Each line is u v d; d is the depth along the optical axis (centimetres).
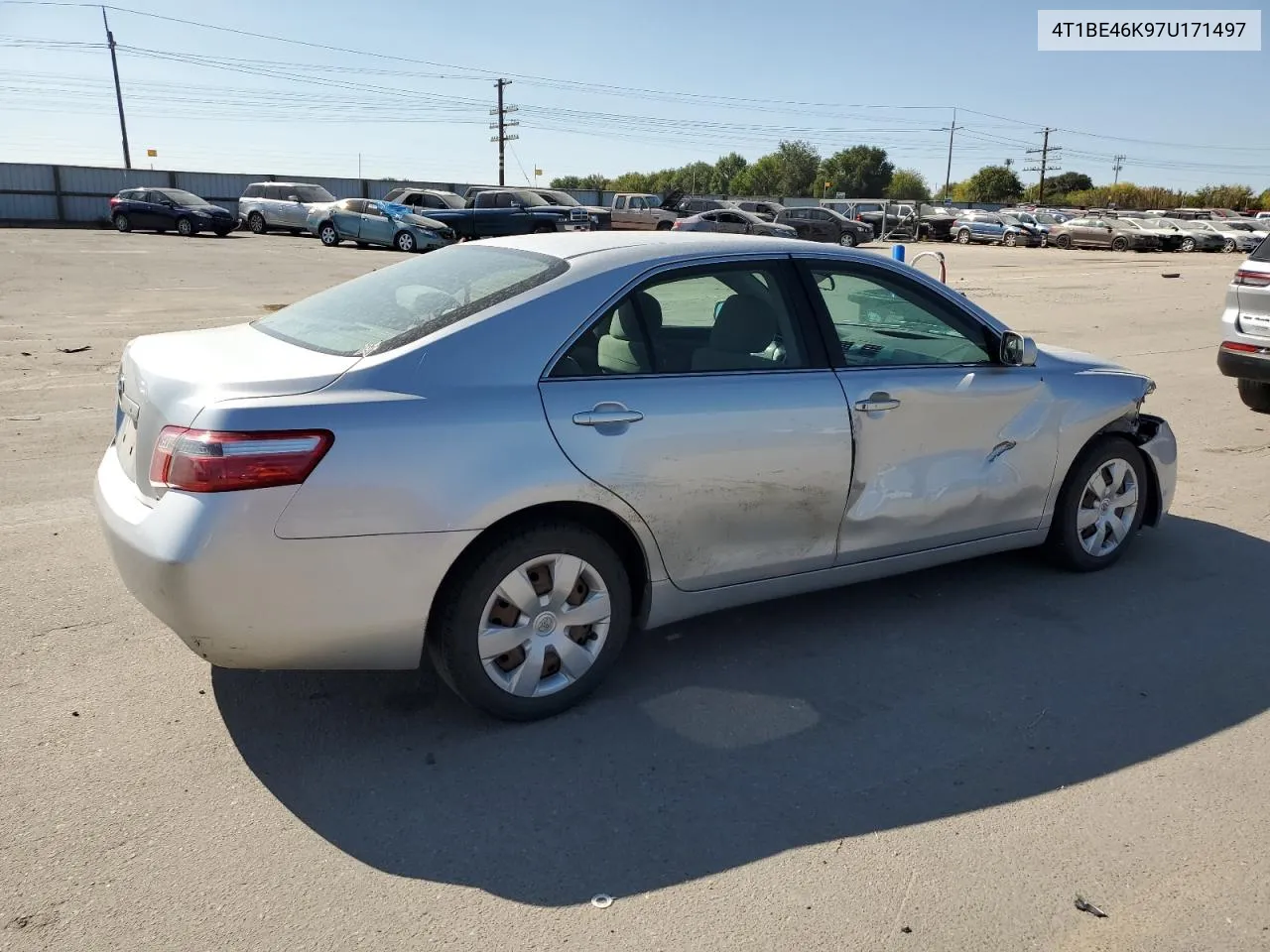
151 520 294
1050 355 476
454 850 280
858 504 400
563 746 334
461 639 326
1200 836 293
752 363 379
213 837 283
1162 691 380
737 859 279
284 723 344
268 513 288
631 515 345
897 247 777
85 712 346
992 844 287
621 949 244
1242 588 481
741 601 390
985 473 436
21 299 1480
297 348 342
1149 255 3888
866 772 323
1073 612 450
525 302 337
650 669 390
